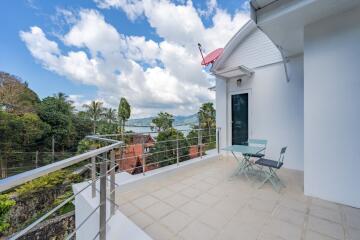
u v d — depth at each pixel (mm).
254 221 2031
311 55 2580
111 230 1687
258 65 4719
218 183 3189
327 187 2479
